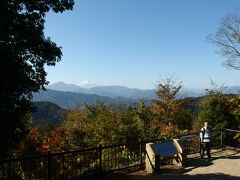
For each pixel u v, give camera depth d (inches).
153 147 256.4
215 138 400.5
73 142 395.2
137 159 312.2
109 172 238.5
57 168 274.8
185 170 256.5
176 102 681.6
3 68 133.0
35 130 384.5
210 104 423.8
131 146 354.0
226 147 381.7
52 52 175.8
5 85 135.9
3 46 140.9
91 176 235.9
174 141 288.2
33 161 267.6
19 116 152.2
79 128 422.3
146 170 258.5
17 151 280.7
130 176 238.5
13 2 159.2
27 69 161.5
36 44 164.2
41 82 173.8
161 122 681.0
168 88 688.4
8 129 136.3
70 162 294.5
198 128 448.8
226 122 391.5
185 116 705.0
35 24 170.9
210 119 414.3
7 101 137.0
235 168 259.4
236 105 456.1
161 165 281.1
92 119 488.4
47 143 370.0
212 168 261.7
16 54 153.5
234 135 395.9
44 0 179.3
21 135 155.1
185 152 278.4
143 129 458.0
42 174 258.5
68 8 191.8
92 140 387.9
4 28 141.1
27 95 155.9
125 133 390.0
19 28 155.9
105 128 389.1
